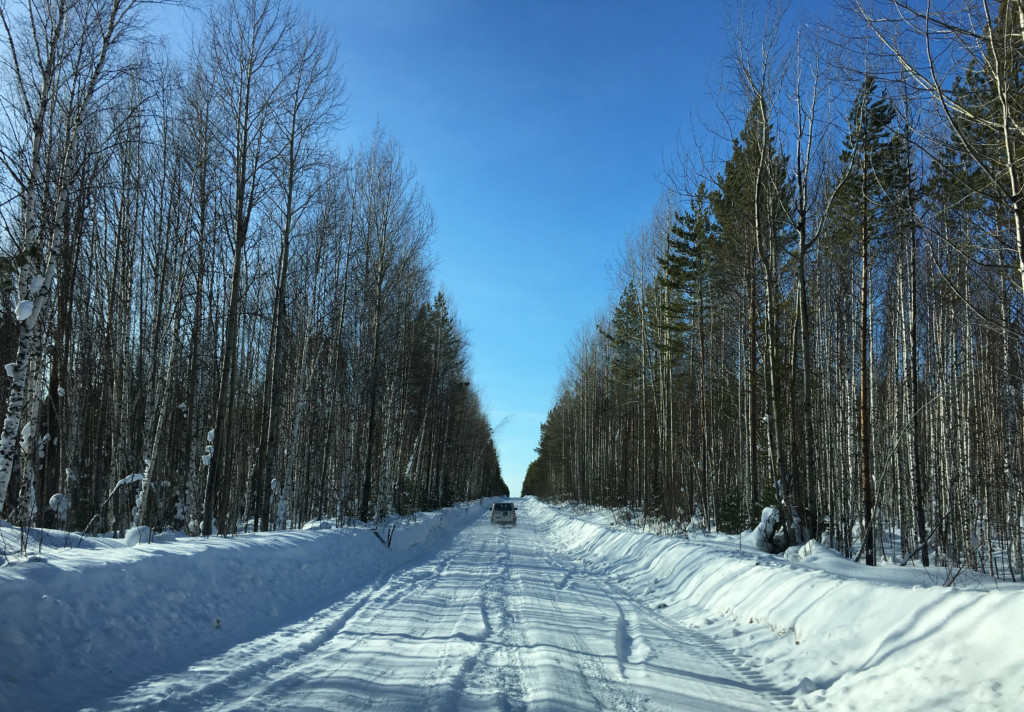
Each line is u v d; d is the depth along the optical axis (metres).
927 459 18.42
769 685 6.27
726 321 28.36
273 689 5.27
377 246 25.25
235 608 7.91
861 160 12.66
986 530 16.36
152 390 15.57
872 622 6.36
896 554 18.20
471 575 14.31
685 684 6.07
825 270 19.69
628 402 39.47
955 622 5.30
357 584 12.23
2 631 4.86
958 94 6.82
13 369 9.28
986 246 6.96
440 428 45.91
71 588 5.83
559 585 13.27
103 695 4.85
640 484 36.19
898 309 18.05
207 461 14.48
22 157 10.06
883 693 5.04
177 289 15.14
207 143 15.30
